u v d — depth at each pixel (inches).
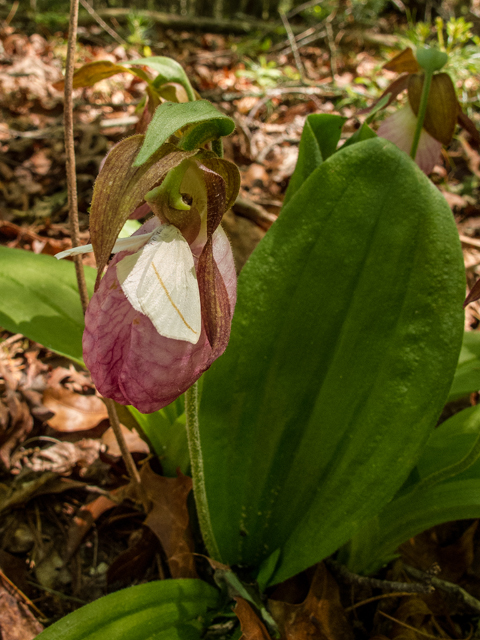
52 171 25.4
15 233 21.0
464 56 27.3
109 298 8.7
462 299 9.9
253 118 32.5
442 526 13.3
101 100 32.2
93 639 9.6
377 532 11.4
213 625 11.0
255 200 24.0
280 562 11.4
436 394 10.0
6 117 30.0
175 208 8.9
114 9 46.8
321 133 12.7
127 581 12.4
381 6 44.7
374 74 34.3
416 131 13.2
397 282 10.2
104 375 8.6
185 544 12.0
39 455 14.0
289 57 43.2
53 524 13.1
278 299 10.5
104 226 8.4
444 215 10.0
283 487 11.1
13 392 14.9
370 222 10.3
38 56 38.5
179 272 8.7
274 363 10.7
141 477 12.6
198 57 41.4
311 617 11.4
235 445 11.0
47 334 12.0
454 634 12.0
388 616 11.9
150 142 7.9
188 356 8.6
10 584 12.0
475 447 9.9
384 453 10.2
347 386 10.5
